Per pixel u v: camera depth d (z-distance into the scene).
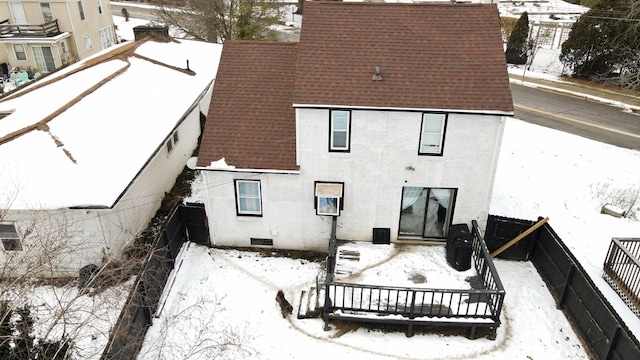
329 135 14.34
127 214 15.81
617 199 19.44
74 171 14.34
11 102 18.78
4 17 35.88
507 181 21.39
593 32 34.50
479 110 13.52
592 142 25.62
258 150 15.14
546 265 15.22
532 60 39.41
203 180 15.27
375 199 15.31
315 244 16.31
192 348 11.30
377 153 14.55
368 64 14.61
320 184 14.99
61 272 14.61
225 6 39.97
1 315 9.62
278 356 12.49
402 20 15.52
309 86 14.13
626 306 13.71
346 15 15.70
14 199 13.35
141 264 13.02
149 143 17.00
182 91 21.91
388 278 14.33
